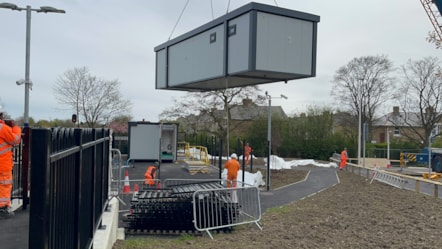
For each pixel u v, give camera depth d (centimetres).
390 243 772
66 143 332
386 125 6200
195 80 1102
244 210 1171
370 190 1658
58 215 306
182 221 909
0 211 628
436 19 1688
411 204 1239
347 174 2614
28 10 1981
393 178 1881
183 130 4019
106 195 776
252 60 877
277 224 977
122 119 4538
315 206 1251
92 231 504
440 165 3091
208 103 3862
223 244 780
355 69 5119
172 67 1234
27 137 707
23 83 2041
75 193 380
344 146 4659
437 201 1311
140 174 2180
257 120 4447
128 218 908
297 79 1020
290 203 1369
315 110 4734
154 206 908
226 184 1388
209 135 3959
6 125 623
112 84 6450
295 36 942
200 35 1083
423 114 4888
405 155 4134
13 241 495
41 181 252
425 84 4834
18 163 735
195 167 2339
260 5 886
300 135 4709
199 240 825
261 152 4447
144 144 2891
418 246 746
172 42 1225
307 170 2934
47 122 4166
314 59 970
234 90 3753
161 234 905
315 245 764
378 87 5066
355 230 891
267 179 1803
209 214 917
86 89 4372
